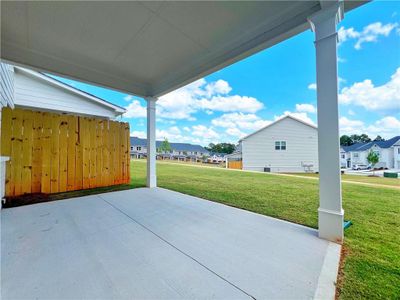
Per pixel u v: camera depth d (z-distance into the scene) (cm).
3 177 341
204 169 1054
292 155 1474
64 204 338
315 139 1452
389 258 171
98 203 346
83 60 348
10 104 438
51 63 333
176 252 182
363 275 148
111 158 509
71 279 143
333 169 207
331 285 138
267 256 175
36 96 609
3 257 170
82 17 241
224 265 162
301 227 241
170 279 144
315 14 212
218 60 320
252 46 275
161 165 1278
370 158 1542
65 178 432
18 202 345
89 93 718
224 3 221
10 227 236
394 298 125
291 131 1479
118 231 229
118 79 431
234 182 604
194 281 142
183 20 247
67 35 277
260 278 146
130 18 243
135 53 327
